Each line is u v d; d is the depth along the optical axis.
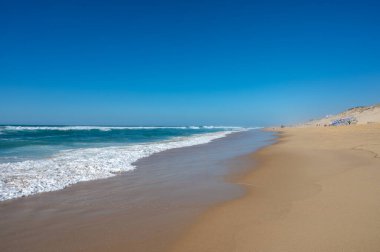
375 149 15.73
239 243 4.86
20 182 9.59
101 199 7.93
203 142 28.91
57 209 7.05
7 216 6.56
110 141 29.97
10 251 4.91
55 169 12.02
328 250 4.39
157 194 8.42
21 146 22.78
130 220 6.26
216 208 6.93
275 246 4.65
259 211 6.50
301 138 30.53
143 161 14.98
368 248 4.39
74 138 34.19
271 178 10.16
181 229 5.66
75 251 4.86
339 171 10.38
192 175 11.24
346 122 66.38
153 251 4.77
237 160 15.13
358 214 5.78
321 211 6.13
